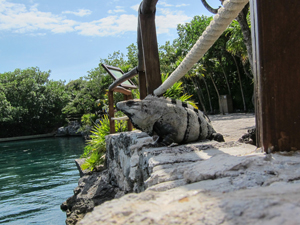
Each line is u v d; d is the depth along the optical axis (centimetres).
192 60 338
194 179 196
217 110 3472
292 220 100
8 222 765
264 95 221
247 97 2973
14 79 5338
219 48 2736
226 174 187
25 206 904
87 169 1002
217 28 279
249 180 170
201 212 120
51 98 5169
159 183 215
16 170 1647
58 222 736
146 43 533
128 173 536
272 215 106
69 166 1638
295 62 213
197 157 299
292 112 215
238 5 251
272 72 217
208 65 2948
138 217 120
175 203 137
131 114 419
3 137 4775
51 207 873
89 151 1245
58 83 6000
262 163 196
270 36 216
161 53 3328
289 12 212
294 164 187
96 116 3547
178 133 422
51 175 1403
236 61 2778
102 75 3947
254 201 121
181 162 285
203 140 461
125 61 3797
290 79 215
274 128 219
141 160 399
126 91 971
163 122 416
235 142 376
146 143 436
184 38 3462
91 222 119
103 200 697
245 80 2989
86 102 4391
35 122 5059
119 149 668
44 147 2920
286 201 116
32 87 5028
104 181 783
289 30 213
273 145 219
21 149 2897
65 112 4838
